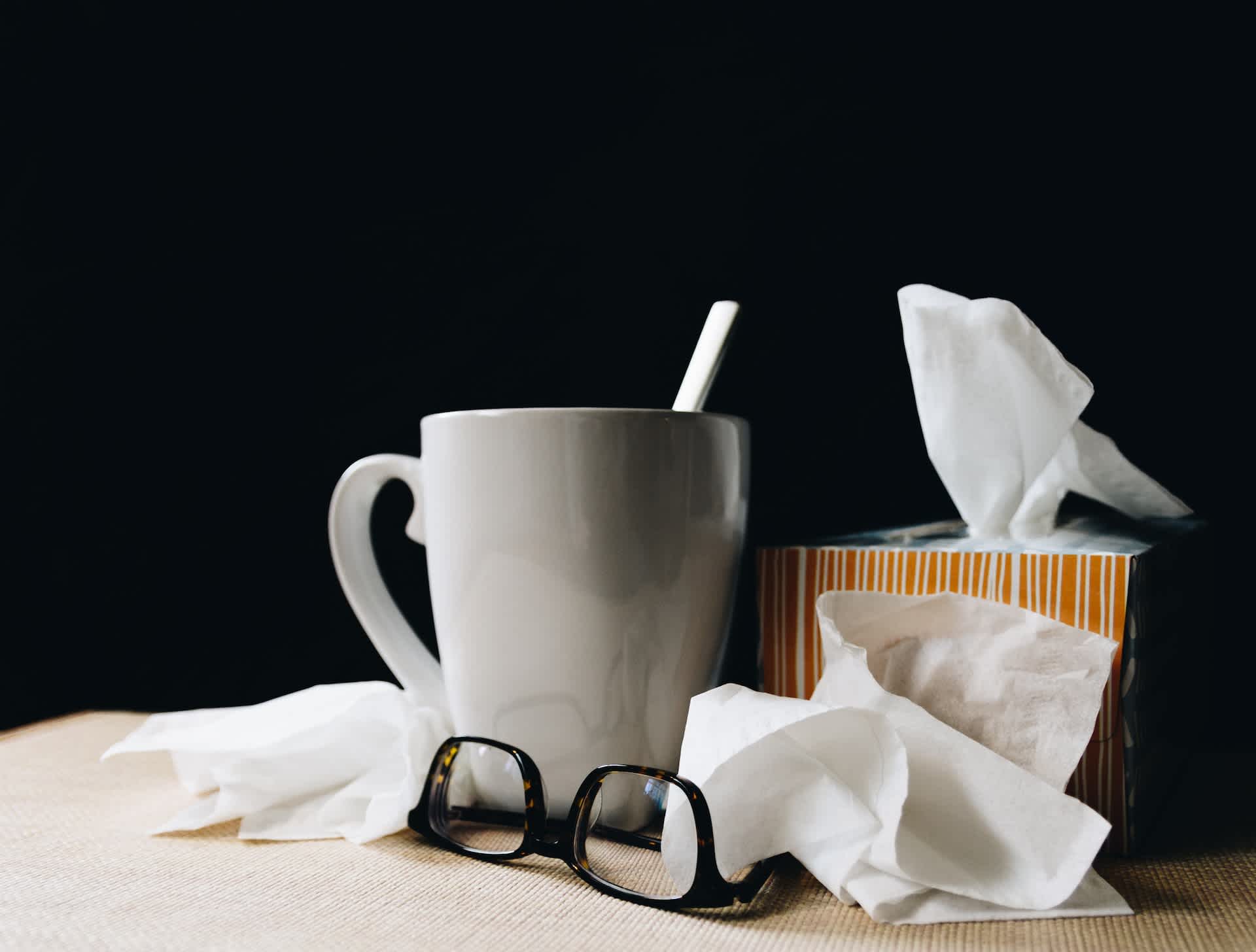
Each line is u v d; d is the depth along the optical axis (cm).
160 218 70
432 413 69
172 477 70
